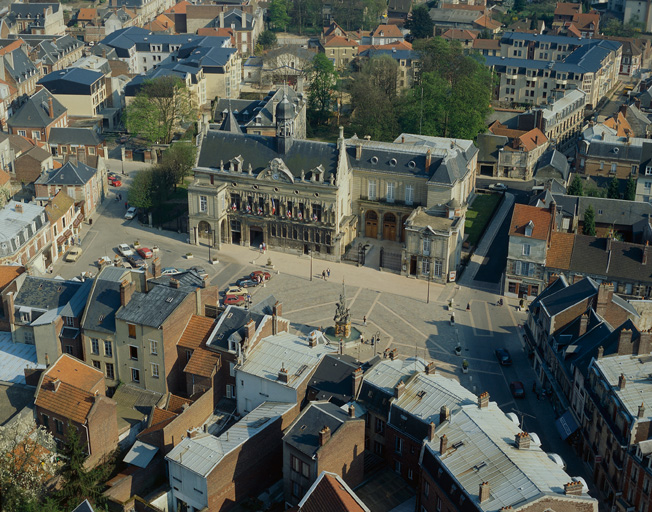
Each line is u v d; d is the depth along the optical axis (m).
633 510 122.25
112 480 127.69
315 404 127.44
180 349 150.12
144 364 149.50
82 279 186.88
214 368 144.12
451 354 171.88
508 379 163.75
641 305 171.12
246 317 149.25
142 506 123.81
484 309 190.50
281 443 132.75
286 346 146.12
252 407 142.88
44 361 151.62
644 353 139.12
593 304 158.00
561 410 151.12
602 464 132.50
